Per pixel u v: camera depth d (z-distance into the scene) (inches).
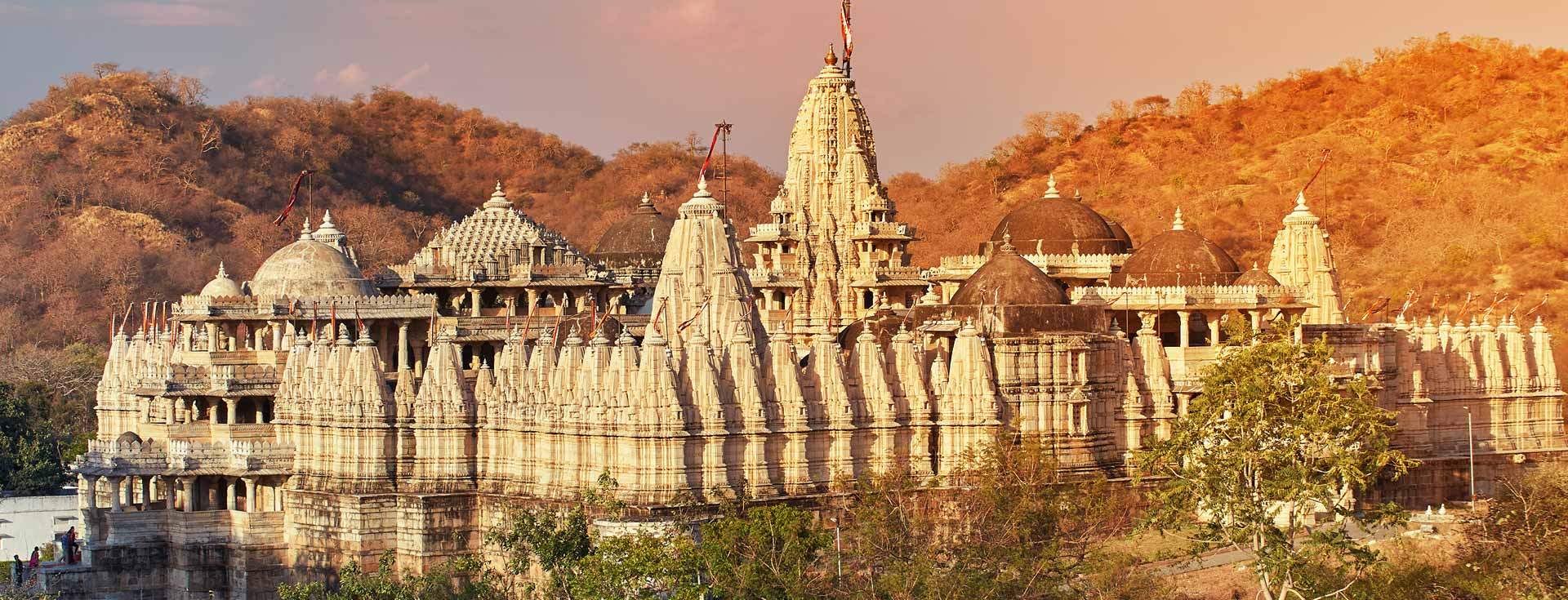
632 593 4517.7
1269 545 4569.4
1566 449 6870.1
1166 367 5969.5
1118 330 5910.4
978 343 5531.5
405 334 6279.5
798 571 4493.1
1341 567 4722.0
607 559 4530.0
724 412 5152.6
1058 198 7170.3
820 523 5059.1
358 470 5502.0
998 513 4943.4
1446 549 5113.2
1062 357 5639.8
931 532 4840.1
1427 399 6584.6
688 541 4621.1
